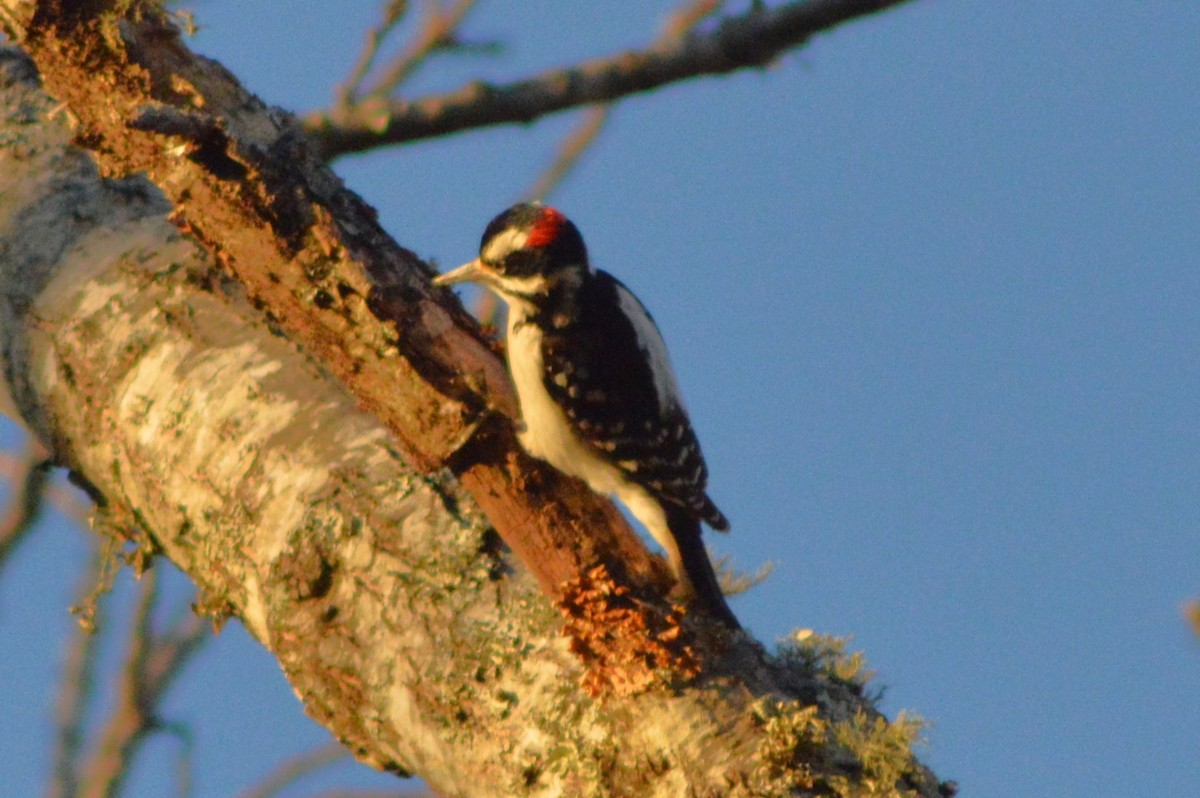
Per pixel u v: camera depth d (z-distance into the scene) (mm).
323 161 9570
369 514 9156
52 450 10938
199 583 10031
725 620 8594
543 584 8672
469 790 8531
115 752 12828
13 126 11680
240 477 9633
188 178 8977
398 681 8750
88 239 10945
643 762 8031
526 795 8250
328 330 9125
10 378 10930
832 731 7984
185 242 10742
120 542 10820
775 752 7824
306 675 9109
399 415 9086
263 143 9250
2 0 9305
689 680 8195
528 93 9484
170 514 9977
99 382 10383
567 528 8758
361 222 9289
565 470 9055
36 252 10977
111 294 10586
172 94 9344
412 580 8898
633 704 8164
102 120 9375
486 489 8922
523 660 8461
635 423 10914
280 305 9172
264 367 9984
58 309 10695
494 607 8695
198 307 10367
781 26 8492
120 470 10297
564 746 8180
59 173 11344
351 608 9016
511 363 11188
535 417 9359
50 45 9336
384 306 9008
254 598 9469
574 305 11391
